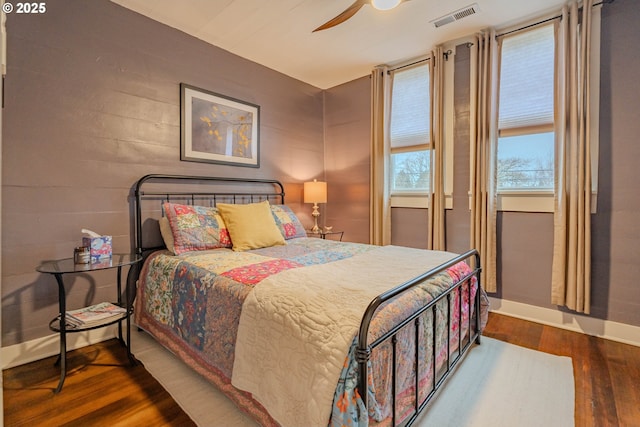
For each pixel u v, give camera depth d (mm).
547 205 2594
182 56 2760
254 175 3363
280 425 1214
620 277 2295
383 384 1202
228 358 1558
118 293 2314
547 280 2609
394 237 3576
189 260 2068
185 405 1619
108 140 2342
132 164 2471
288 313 1306
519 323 2625
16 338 1978
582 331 2447
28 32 1996
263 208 2773
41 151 2053
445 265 1660
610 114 2287
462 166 3008
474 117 2850
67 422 1511
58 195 2123
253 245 2512
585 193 2336
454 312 1860
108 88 2338
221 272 1797
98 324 1862
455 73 3021
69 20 2154
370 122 3711
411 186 3449
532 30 2617
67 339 2162
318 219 4094
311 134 3988
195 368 1786
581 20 2350
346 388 1063
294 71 3598
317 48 3080
